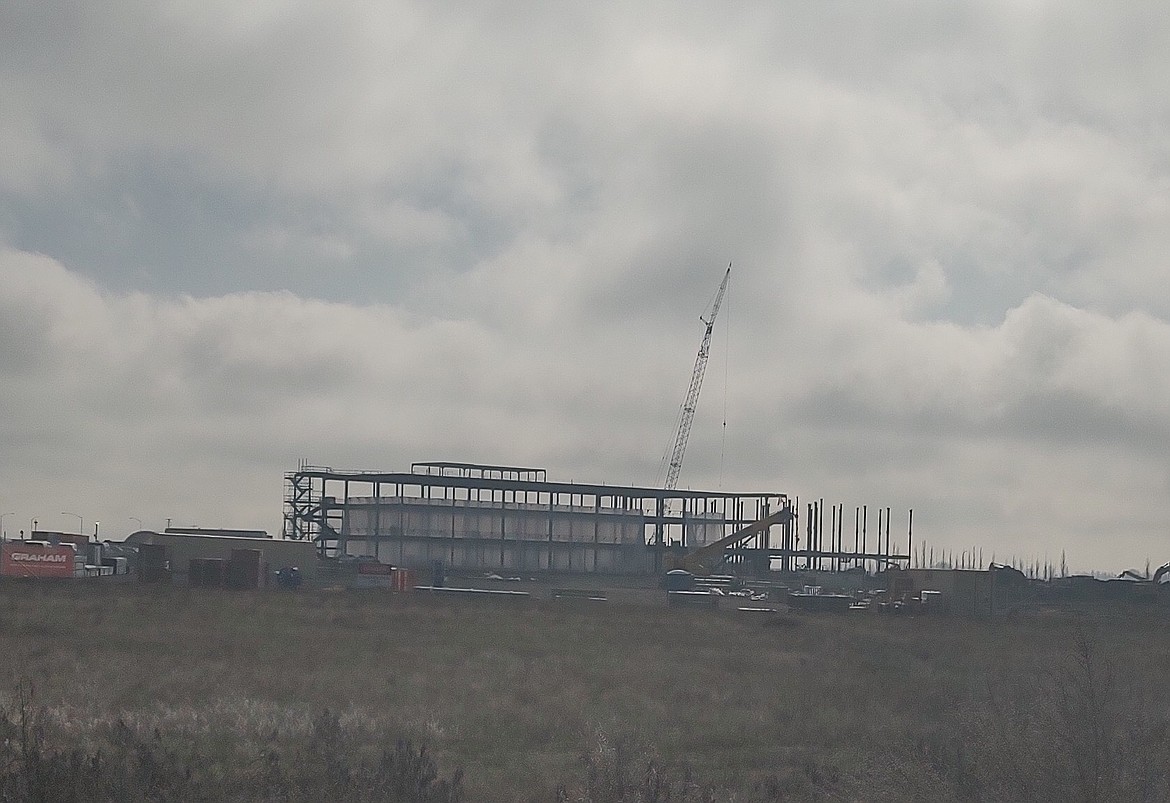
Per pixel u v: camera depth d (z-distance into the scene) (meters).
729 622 72.19
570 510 145.25
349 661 39.25
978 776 16.16
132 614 57.66
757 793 18.42
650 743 23.72
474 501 138.62
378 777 16.14
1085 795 14.95
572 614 73.44
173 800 15.12
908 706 30.53
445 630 55.84
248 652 41.12
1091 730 15.70
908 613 93.06
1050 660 43.25
